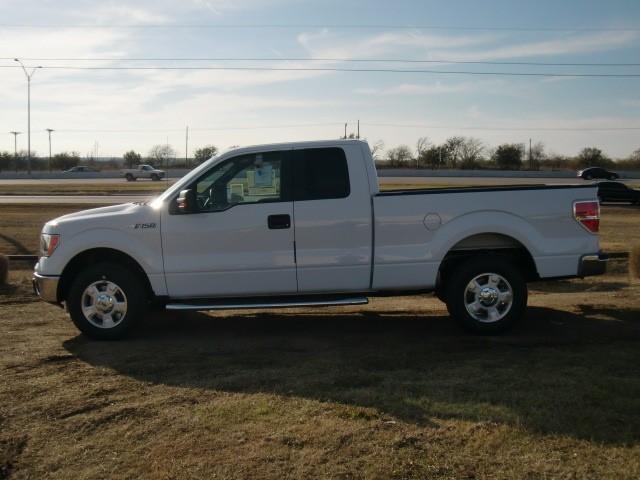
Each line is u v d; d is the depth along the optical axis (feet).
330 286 21.44
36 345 21.06
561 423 13.50
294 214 21.16
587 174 178.50
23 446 13.07
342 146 21.43
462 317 21.39
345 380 16.63
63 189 142.92
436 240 21.26
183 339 21.79
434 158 249.34
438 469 11.57
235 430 13.52
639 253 35.24
